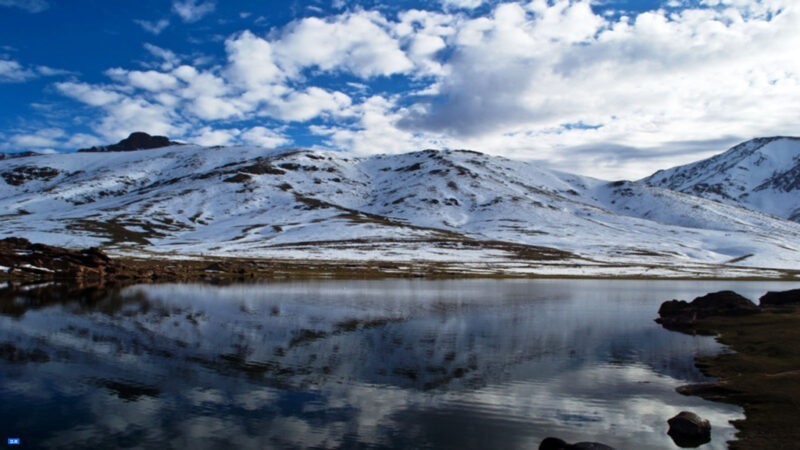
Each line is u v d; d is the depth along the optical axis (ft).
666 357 96.37
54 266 291.58
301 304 176.14
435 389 73.61
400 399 68.85
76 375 77.30
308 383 75.41
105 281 271.90
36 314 136.56
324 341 107.55
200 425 58.39
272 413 62.69
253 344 102.73
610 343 110.73
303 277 333.83
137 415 61.16
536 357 95.61
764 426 58.18
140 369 81.46
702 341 113.19
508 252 567.18
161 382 74.64
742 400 68.13
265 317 141.38
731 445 53.36
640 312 169.48
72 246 499.92
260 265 384.68
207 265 366.43
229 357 90.79
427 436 56.18
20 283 240.94
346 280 316.60
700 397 70.33
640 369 86.84
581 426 59.67
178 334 111.55
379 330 123.24
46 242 511.81
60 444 52.47
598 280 372.38
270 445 53.21
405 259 497.05
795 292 161.99
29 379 74.79
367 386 74.43
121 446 52.26
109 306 158.10
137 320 130.21
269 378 77.66
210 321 131.64
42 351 92.22
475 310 168.04
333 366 85.81
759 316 137.18
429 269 414.00
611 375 82.69
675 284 340.80
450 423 60.29
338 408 64.85
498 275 393.70
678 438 55.88
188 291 220.02
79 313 140.46
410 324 134.00
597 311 170.81
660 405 67.10
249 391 71.10
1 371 78.64
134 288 232.12
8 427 56.65
